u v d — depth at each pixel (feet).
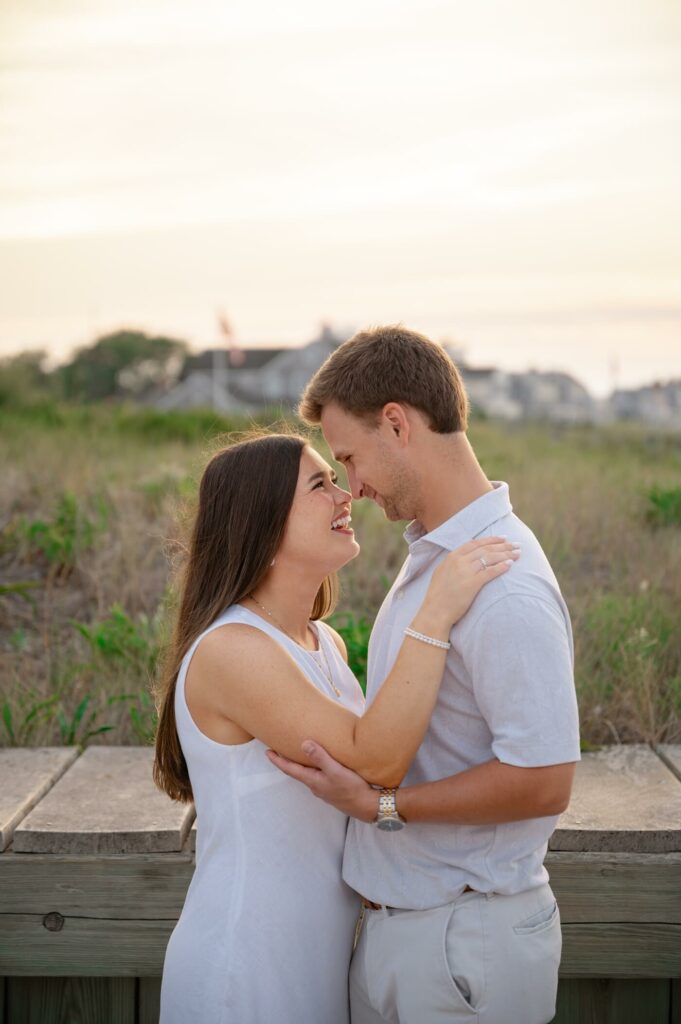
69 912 9.45
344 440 7.05
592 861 9.23
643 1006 9.50
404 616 7.13
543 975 6.89
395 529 20.02
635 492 23.32
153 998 9.68
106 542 19.13
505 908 6.77
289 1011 7.28
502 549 6.62
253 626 7.29
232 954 7.21
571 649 6.86
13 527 19.94
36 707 12.34
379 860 7.16
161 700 7.88
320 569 7.72
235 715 7.17
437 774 6.95
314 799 7.48
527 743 6.24
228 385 173.37
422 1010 6.87
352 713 6.98
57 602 17.39
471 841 6.81
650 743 11.90
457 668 6.70
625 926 9.27
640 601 15.57
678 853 9.29
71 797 10.27
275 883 7.30
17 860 9.41
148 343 149.69
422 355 6.91
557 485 23.95
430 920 6.82
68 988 9.71
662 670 13.91
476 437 41.78
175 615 8.24
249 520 7.48
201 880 7.47
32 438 30.73
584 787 10.39
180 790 8.01
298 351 176.04
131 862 9.38
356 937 8.15
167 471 23.06
